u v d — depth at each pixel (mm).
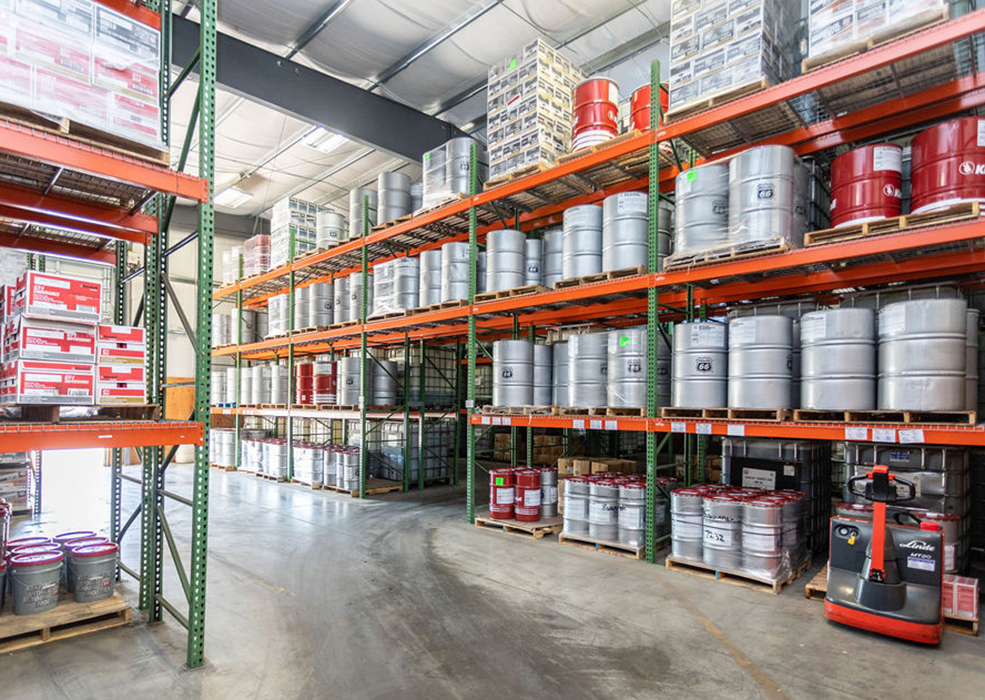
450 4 8062
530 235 8508
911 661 3492
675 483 6348
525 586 4867
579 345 6441
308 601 4496
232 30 8711
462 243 7703
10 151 2715
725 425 5094
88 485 10320
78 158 2941
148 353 4320
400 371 11062
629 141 5758
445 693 3113
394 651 3619
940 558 3746
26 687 3129
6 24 2721
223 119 11086
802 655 3574
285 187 14547
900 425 4172
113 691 3100
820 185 5543
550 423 6520
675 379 5480
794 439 5852
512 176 6902
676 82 5383
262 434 13305
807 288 5609
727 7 5031
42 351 2961
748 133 5633
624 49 9023
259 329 13781
